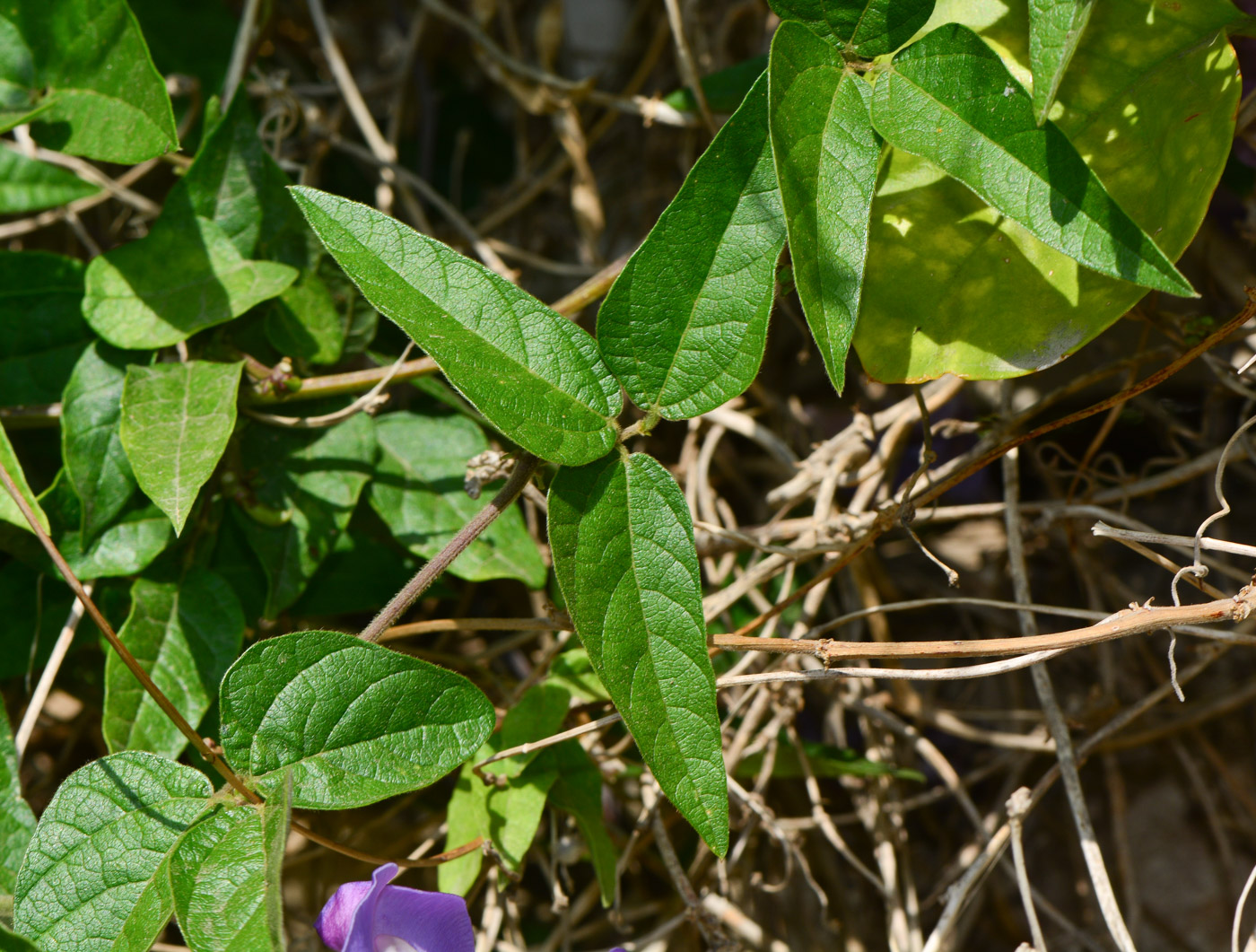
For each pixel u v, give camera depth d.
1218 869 0.52
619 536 0.34
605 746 0.46
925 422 0.41
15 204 0.44
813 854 0.50
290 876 0.50
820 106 0.34
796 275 0.33
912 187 0.38
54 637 0.43
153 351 0.41
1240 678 0.53
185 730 0.34
